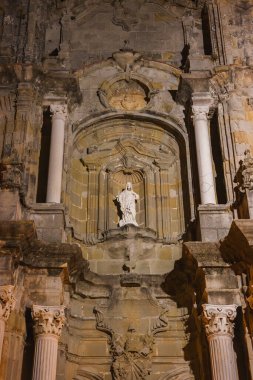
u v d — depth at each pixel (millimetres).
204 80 19547
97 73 20719
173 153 19938
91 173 19484
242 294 15062
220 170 18453
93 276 16703
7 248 14477
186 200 18766
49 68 19828
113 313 16578
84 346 16375
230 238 14906
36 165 18078
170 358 16094
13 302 14328
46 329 14516
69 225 17484
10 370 14141
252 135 18469
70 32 21875
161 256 17781
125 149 19859
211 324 14594
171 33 21938
